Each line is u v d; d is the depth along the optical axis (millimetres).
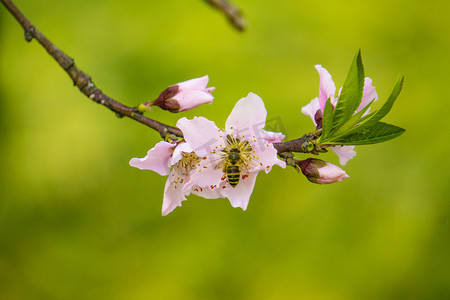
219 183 405
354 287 726
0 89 789
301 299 725
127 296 736
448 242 746
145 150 735
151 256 740
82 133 759
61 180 754
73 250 750
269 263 727
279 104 754
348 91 380
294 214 736
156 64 765
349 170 764
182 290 733
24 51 801
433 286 736
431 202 760
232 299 726
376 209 756
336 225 738
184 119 398
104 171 751
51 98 779
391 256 736
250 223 732
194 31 785
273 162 396
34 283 751
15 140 771
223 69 768
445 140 788
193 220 737
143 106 411
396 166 776
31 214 756
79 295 740
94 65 766
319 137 395
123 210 752
